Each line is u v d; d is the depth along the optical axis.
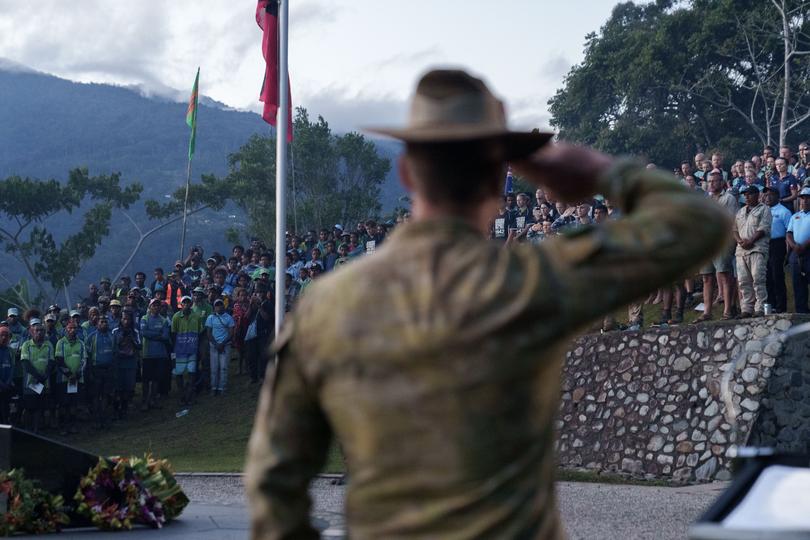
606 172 1.77
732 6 54.50
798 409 13.31
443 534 1.59
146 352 22.91
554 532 1.68
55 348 21.83
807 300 15.39
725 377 3.35
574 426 15.80
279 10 15.09
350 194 55.03
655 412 14.62
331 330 1.69
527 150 1.74
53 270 49.53
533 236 18.55
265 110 14.88
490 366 1.60
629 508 10.55
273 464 1.78
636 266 1.63
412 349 1.62
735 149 55.91
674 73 56.72
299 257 25.02
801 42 51.53
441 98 1.73
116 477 8.75
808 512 2.26
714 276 17.19
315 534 1.85
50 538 8.17
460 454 1.59
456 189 1.73
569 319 1.62
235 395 22.56
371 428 1.64
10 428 8.44
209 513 9.91
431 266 1.67
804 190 15.40
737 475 2.58
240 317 23.50
